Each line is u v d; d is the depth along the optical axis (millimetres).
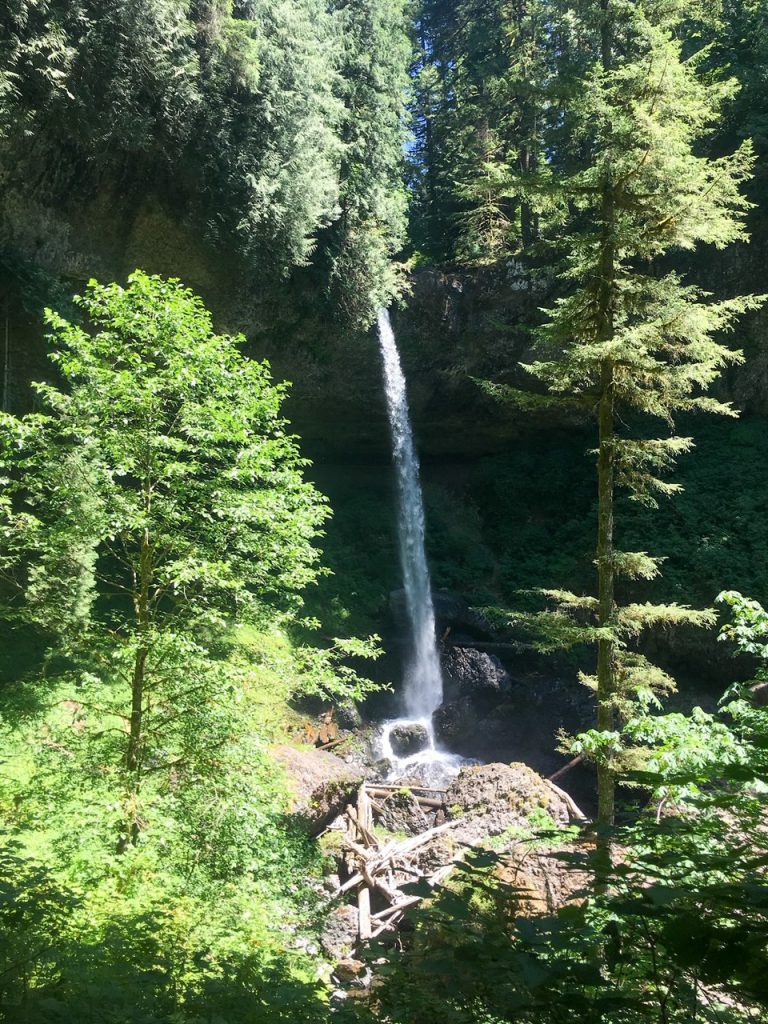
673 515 21906
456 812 12938
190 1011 3197
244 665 8406
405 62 23766
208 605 8672
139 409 8180
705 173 8492
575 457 25406
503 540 25031
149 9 14930
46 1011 2834
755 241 21359
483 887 2205
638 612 8656
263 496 8305
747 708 6270
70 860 7086
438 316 23750
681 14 10648
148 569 8484
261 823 8438
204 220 17609
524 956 1865
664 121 8789
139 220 17219
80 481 7777
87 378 8969
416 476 26188
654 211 8836
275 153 17641
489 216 26047
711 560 20172
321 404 24625
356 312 21797
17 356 16766
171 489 8656
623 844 2324
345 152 20688
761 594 19281
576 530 23766
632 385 9000
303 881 10766
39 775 8242
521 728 18812
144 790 8117
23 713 9570
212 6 16281
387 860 11805
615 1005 1887
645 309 8953
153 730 8484
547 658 20172
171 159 16641
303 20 18625
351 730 18266
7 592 13250
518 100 23953
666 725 6082
